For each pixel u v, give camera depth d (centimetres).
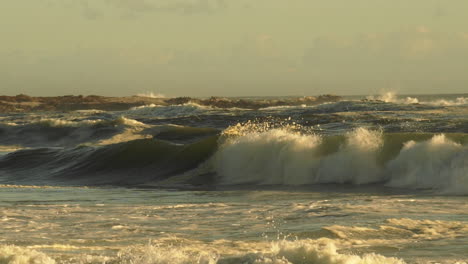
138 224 3803
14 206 4834
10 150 12800
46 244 3022
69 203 5106
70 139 13962
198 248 2850
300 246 2066
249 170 7188
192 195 5950
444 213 4122
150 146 8694
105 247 2916
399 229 3369
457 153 6031
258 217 4075
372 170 6444
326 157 6781
